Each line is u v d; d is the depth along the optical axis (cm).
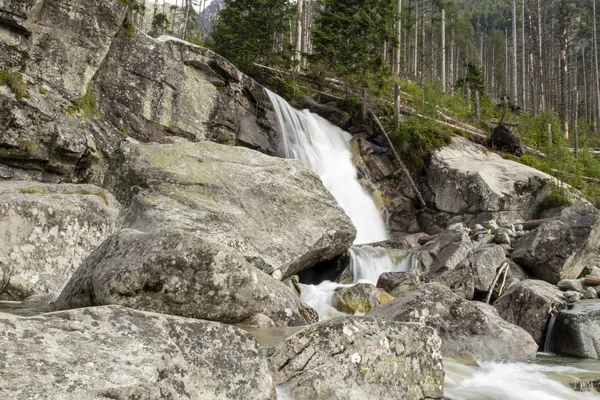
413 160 2150
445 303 813
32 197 826
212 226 999
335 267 1277
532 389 643
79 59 1475
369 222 1936
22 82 1286
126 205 1062
